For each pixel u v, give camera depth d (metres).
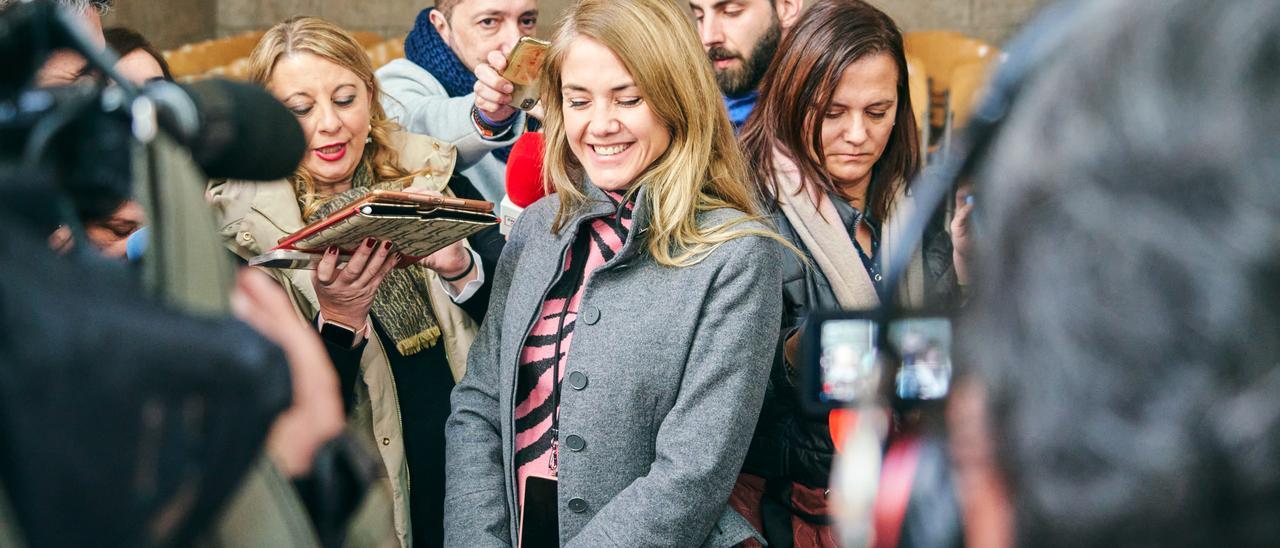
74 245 0.73
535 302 2.41
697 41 2.38
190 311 0.70
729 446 2.22
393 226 2.36
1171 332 0.45
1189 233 0.45
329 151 2.86
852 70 2.79
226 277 0.87
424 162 3.08
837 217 2.81
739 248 2.30
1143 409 0.46
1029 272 0.49
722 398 2.24
